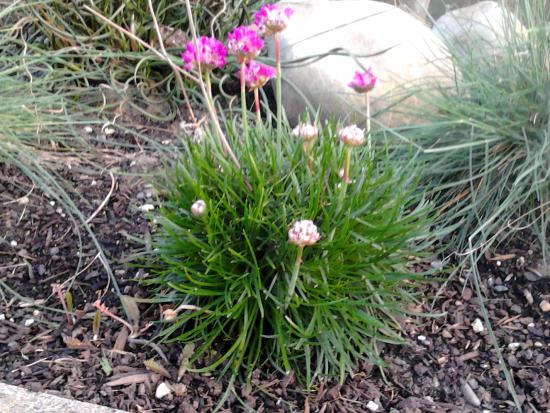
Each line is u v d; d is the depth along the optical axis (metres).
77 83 0.79
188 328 0.50
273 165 0.47
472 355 0.51
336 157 0.50
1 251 0.58
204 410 0.45
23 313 0.52
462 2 0.90
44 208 0.62
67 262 0.57
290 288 0.43
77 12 0.77
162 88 0.81
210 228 0.46
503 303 0.55
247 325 0.46
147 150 0.71
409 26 0.73
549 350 0.51
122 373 0.47
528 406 0.47
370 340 0.50
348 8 0.75
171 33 0.79
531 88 0.60
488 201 0.61
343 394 0.47
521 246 0.60
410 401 0.46
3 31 0.74
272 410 0.45
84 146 0.70
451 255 0.59
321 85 0.70
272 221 0.48
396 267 0.52
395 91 0.68
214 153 0.51
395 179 0.53
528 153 0.57
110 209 0.62
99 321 0.51
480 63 0.66
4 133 0.63
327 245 0.46
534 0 0.64
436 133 0.63
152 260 0.54
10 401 0.44
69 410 0.43
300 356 0.48
